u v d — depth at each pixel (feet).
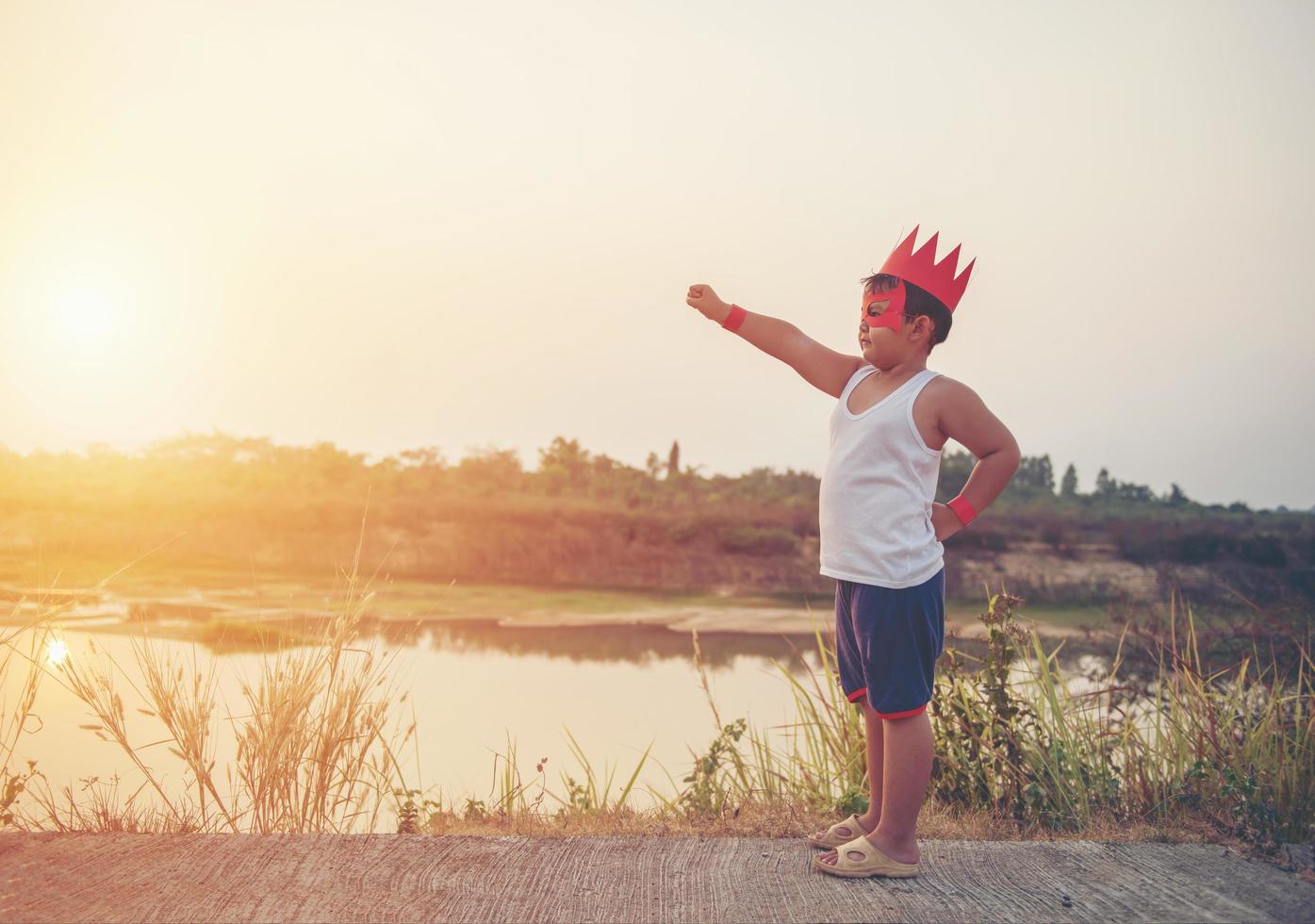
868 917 7.59
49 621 11.49
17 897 7.71
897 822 8.43
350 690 10.93
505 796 12.29
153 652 11.71
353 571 11.90
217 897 7.79
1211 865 8.97
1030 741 12.48
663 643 45.70
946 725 12.50
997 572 60.39
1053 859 9.07
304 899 7.77
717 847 9.24
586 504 88.43
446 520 73.61
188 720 10.61
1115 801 11.92
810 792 12.92
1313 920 7.66
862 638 8.39
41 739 18.43
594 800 12.84
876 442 8.40
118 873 8.23
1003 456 8.41
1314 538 54.03
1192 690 13.26
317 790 10.64
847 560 8.46
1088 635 23.68
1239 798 10.73
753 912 7.68
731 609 57.67
